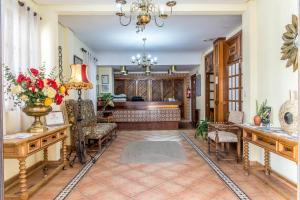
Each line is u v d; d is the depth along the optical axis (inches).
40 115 112.9
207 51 295.1
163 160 159.0
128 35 225.9
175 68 361.1
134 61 293.0
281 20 117.9
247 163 128.4
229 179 121.8
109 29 206.7
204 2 147.4
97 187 112.4
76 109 178.9
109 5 150.5
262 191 106.6
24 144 93.4
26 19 128.9
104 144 213.3
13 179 118.6
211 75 303.6
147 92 451.2
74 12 153.1
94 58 297.7
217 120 236.8
